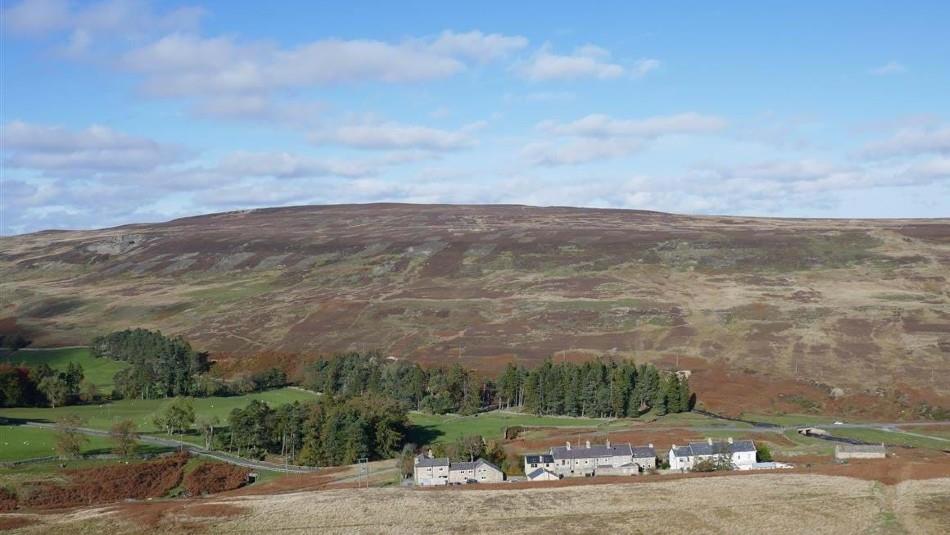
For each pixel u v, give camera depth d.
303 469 149.12
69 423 163.50
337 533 93.69
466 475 129.75
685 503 101.88
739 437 157.50
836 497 102.50
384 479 133.25
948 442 155.50
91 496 129.50
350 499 107.56
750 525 93.25
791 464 132.12
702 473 122.25
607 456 136.12
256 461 154.38
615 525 94.50
